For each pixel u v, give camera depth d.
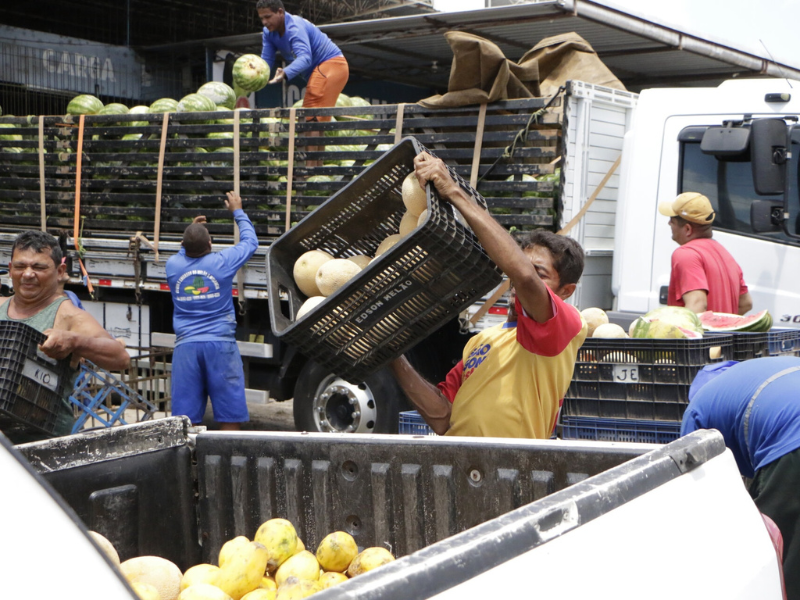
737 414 2.96
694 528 1.69
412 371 3.00
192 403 6.17
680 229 5.25
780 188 5.09
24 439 3.36
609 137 5.90
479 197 2.56
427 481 2.25
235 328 6.30
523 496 2.16
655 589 1.50
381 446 2.29
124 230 7.26
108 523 2.23
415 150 2.54
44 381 3.31
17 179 7.71
